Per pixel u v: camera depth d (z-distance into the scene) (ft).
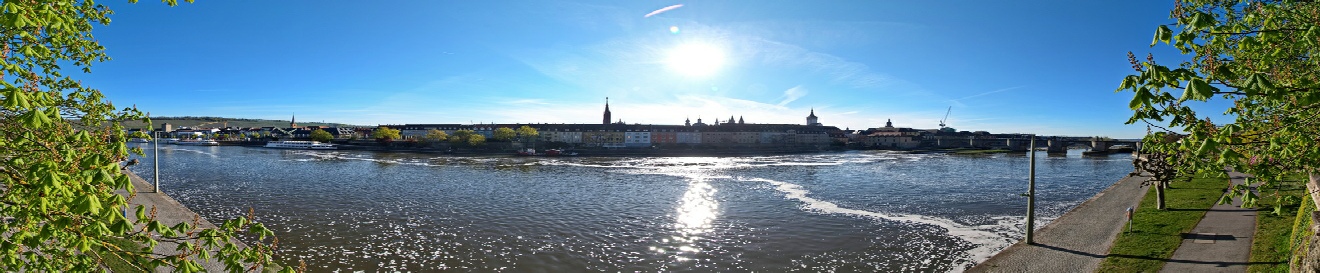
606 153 512.22
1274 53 21.35
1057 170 296.10
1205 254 75.15
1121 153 511.81
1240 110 26.27
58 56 26.81
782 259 93.56
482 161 377.91
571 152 508.12
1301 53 22.82
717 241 106.73
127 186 19.95
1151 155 114.11
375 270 87.20
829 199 168.14
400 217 132.05
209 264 75.46
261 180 218.18
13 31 20.33
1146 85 17.48
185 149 501.15
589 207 151.53
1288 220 86.12
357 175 249.34
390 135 595.88
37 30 22.50
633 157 465.47
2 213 20.76
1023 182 223.10
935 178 244.22
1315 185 38.32
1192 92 15.46
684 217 134.21
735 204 157.17
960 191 189.78
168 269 69.31
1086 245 88.58
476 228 119.03
